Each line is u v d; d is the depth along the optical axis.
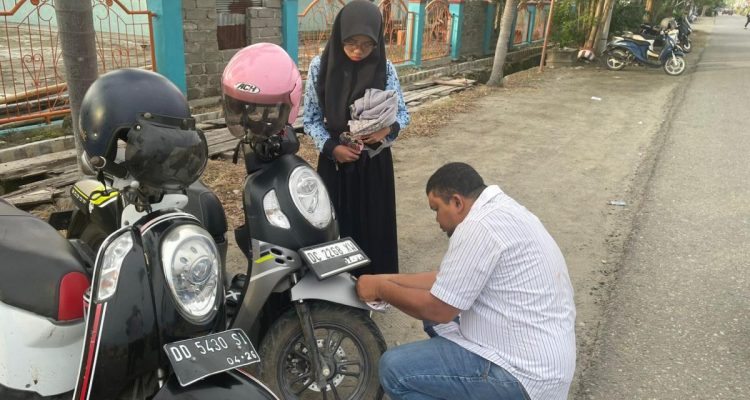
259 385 1.77
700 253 4.45
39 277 1.94
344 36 2.74
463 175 2.12
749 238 4.73
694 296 3.81
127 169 1.82
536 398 2.00
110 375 1.71
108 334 1.69
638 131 8.42
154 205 1.89
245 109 2.34
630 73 14.58
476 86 12.09
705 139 7.95
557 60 16.19
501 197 2.09
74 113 3.64
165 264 1.73
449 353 2.12
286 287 2.30
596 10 16.08
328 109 2.91
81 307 1.97
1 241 1.99
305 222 2.36
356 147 2.88
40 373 1.95
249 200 2.38
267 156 2.46
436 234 4.72
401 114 3.14
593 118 9.26
